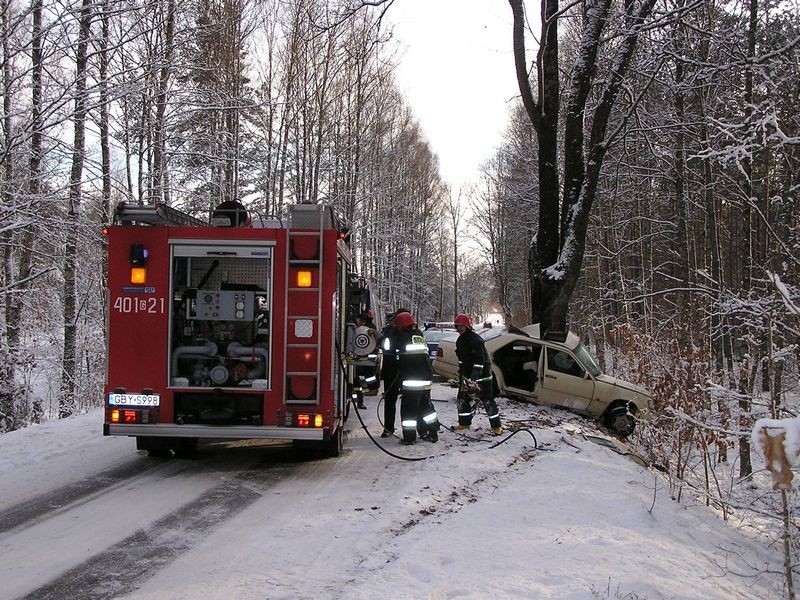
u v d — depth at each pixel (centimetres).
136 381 725
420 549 486
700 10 1305
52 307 1941
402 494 637
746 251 1082
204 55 1788
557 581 438
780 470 369
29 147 1369
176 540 519
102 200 1675
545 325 1355
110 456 837
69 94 1291
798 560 566
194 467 776
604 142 1374
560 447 882
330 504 615
